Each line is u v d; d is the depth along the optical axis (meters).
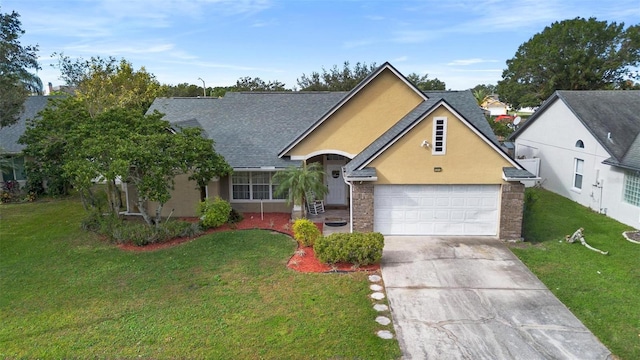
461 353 8.41
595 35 53.09
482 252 14.03
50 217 19.31
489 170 15.08
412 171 15.33
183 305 10.45
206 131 20.38
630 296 10.77
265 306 10.34
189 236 15.87
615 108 21.58
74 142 15.05
